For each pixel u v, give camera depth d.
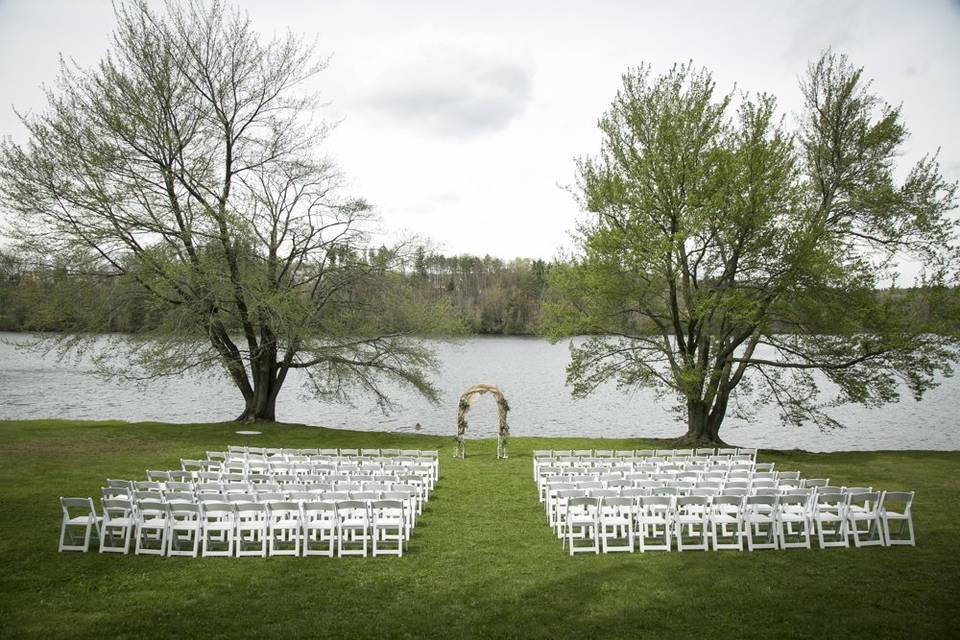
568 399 45.62
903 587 9.85
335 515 11.46
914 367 21.81
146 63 24.77
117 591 9.62
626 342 28.09
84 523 11.40
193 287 25.39
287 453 19.94
